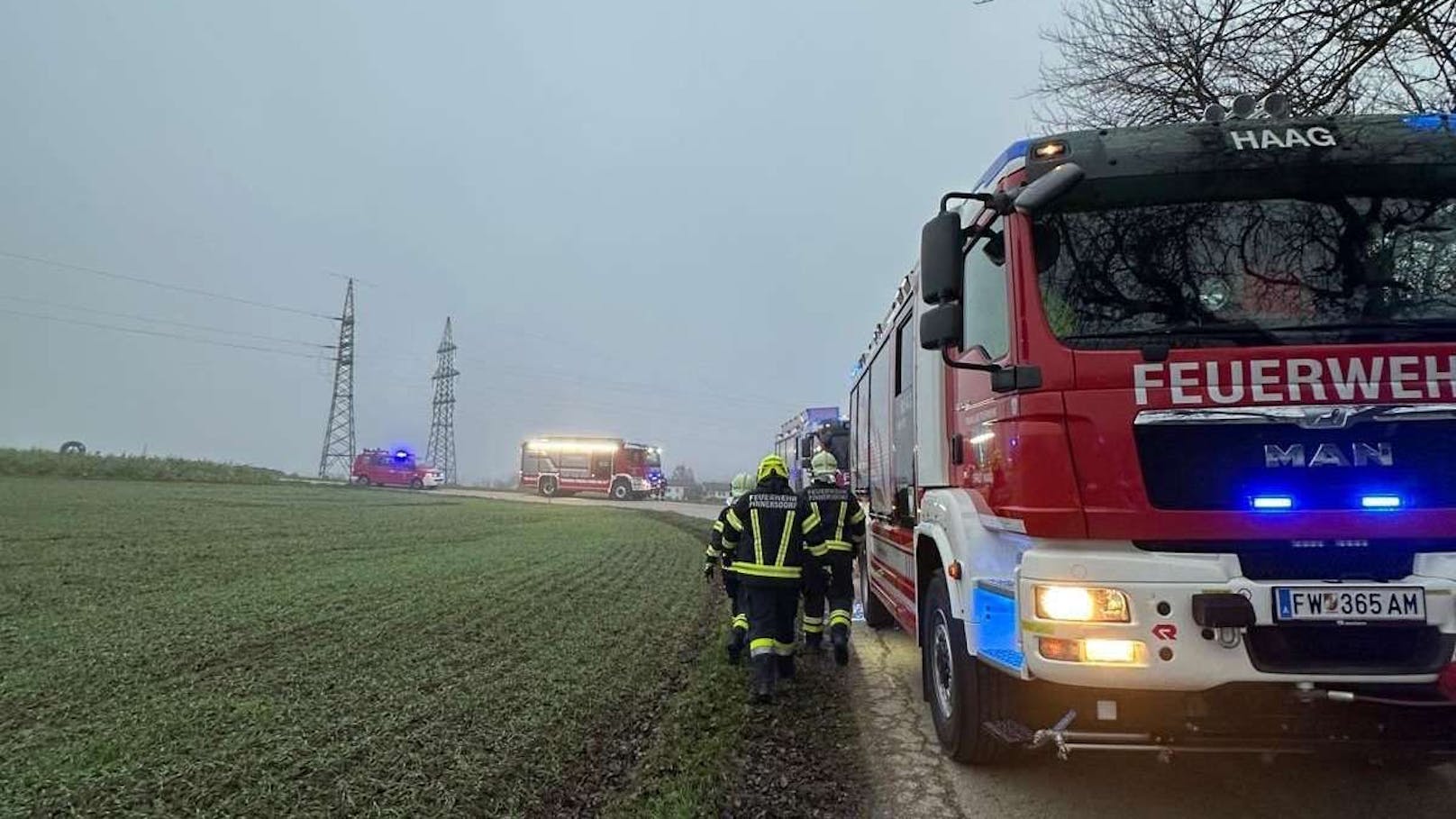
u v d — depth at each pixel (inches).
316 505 995.3
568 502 1485.0
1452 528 119.6
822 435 570.9
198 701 200.7
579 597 373.4
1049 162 143.3
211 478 1482.5
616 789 157.8
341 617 308.8
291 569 436.1
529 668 241.4
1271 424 123.8
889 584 268.5
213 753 165.9
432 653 256.4
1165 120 344.5
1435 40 252.1
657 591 402.0
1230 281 133.7
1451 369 123.7
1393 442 122.4
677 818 141.0
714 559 239.1
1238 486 123.0
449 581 406.3
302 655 250.5
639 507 1322.6
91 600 331.9
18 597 332.8
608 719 198.5
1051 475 128.5
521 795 150.8
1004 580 141.3
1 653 243.0
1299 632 119.5
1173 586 119.3
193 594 350.9
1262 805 149.3
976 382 159.5
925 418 204.2
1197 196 138.6
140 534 566.6
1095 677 120.8
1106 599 121.2
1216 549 123.6
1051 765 171.5
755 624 223.9
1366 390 123.6
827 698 226.5
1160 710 129.0
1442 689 115.6
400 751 168.9
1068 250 138.5
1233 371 125.9
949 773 167.9
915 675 257.1
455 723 188.5
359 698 205.9
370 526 734.5
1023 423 133.6
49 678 217.9
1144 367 128.0
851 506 278.5
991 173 161.6
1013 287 140.3
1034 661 125.4
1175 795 154.9
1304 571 122.0
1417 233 134.5
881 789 160.1
